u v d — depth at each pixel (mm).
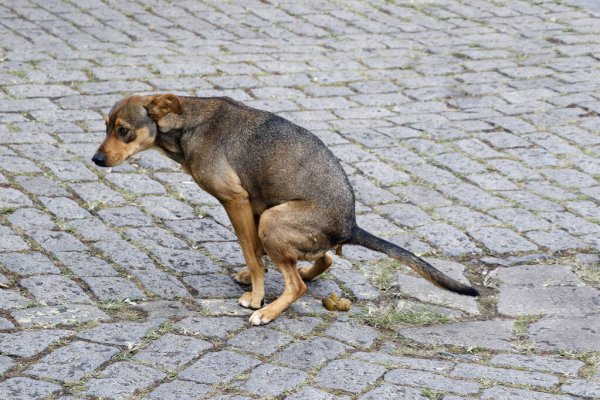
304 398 6547
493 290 8391
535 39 14766
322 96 12461
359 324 7738
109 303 7785
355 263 8812
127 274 8305
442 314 7969
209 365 6953
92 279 8141
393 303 8156
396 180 10375
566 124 11766
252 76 12953
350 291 8312
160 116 7805
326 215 7613
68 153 10617
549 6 16484
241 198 7766
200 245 8953
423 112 12094
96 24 14742
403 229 9383
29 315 7488
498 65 13664
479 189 10211
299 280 7785
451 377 6887
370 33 14977
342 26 15258
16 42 13727
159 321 7531
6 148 10594
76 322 7434
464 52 14180
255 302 7883
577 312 7996
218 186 7766
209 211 9648
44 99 11914
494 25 15469
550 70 13484
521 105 12328
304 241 7625
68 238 8844
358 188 10156
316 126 11547
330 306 7926
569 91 12750
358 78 13094
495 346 7438
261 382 6742
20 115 11438
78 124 11328
